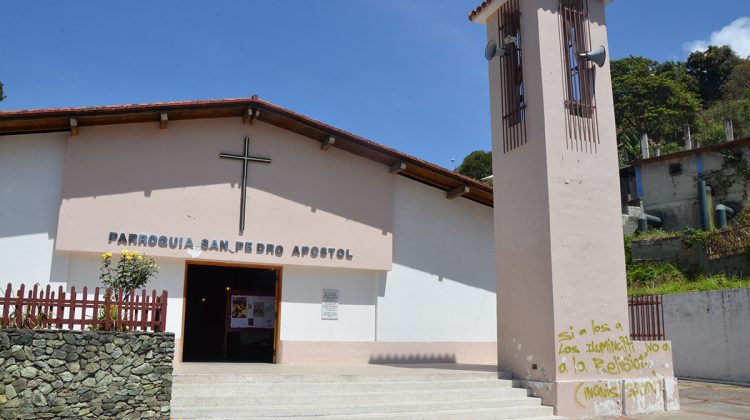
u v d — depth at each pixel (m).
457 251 17.34
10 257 13.09
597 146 13.20
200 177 14.75
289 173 15.63
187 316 20.69
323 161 16.06
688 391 15.52
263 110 14.86
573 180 12.76
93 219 13.58
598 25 13.85
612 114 13.58
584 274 12.46
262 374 10.81
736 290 17.39
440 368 14.07
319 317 15.70
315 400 10.48
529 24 13.51
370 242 16.09
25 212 13.34
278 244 15.14
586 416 11.74
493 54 14.01
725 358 17.45
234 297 16.73
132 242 13.82
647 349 12.90
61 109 12.84
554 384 11.66
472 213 17.75
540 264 12.45
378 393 10.94
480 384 12.13
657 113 57.84
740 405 13.38
